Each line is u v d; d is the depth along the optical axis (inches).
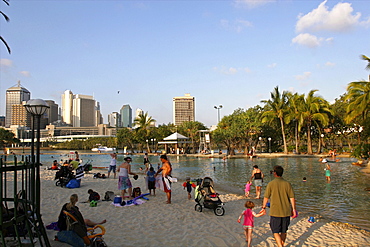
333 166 1159.0
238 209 414.3
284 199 225.9
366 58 943.0
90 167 721.0
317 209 431.2
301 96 2064.5
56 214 370.0
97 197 450.6
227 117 2261.3
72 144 5442.9
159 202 451.5
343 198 511.8
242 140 2204.7
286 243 274.8
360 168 1048.8
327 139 2822.3
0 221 186.1
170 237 285.1
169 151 2704.2
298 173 919.0
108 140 4557.1
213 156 1973.4
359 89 1126.4
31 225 229.3
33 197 221.9
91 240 241.4
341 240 283.6
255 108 2519.7
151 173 509.0
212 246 261.7
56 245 251.8
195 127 2810.0
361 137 2183.8
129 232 300.5
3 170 188.2
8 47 525.3
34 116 301.6
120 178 470.3
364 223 356.5
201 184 398.9
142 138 2913.4
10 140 4153.5
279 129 2428.6
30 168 221.0
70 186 588.4
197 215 371.2
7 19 514.3
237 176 876.0
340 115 2241.6
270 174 898.1
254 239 281.0
